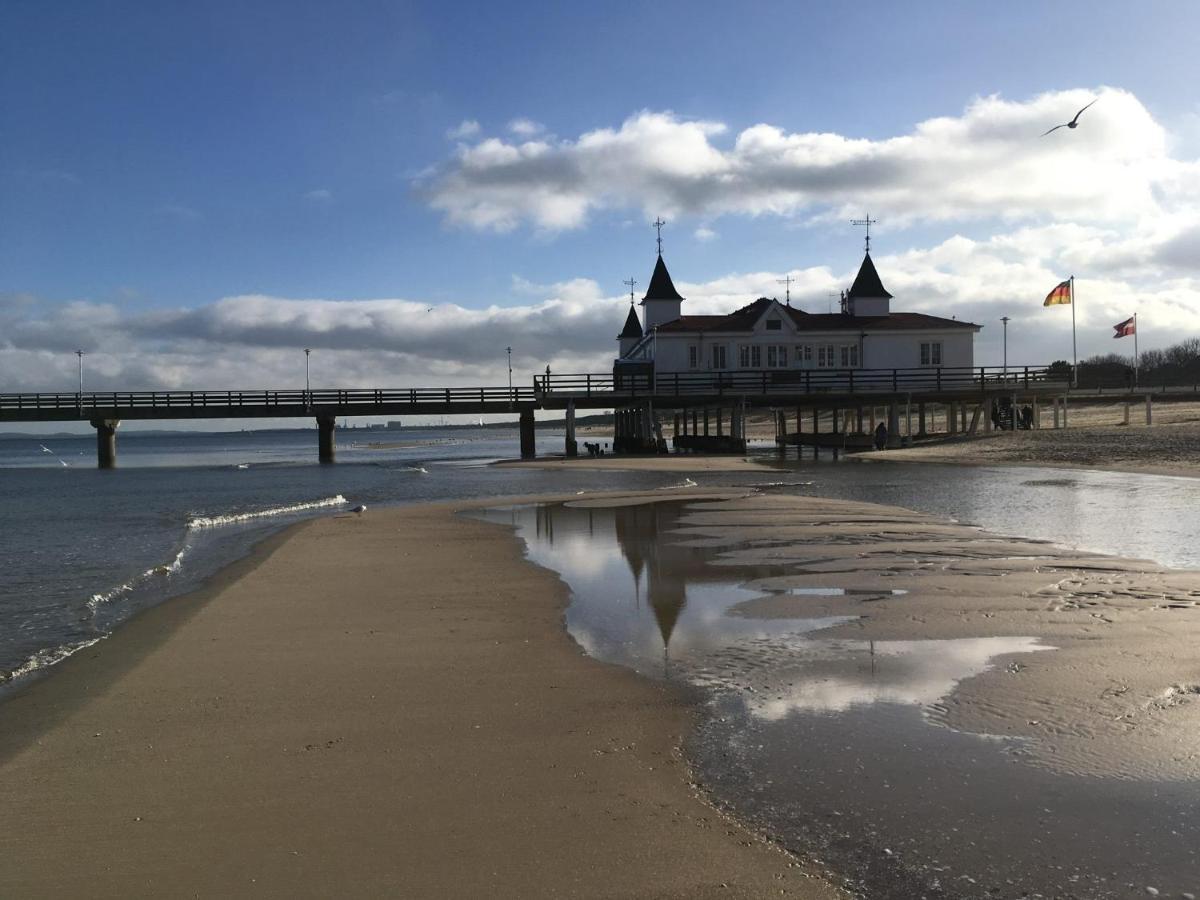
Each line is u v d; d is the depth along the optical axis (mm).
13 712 7395
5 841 4984
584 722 6812
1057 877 4371
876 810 5137
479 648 9227
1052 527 17547
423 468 49656
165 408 52625
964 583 11930
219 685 8000
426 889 4379
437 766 5973
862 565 13711
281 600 11945
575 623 10359
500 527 20250
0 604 12594
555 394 52594
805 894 4262
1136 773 5574
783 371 50812
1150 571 12531
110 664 8867
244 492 35312
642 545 16797
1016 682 7477
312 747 6395
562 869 4543
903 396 50375
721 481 33344
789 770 5750
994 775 5594
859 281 55812
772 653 8750
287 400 52656
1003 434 47219
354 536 18797
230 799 5496
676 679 7941
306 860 4707
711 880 4402
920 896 4223
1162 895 4195
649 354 55094
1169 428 41188
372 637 9781
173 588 13773
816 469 38469
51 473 53531
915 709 6902
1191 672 7641
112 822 5207
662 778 5676
